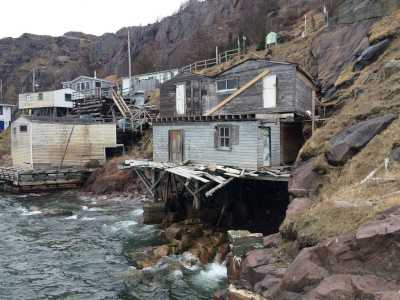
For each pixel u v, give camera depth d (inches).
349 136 502.9
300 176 519.8
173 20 3006.9
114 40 3821.4
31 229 725.3
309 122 836.6
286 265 351.3
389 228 254.5
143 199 992.2
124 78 2089.1
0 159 1503.4
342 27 1007.6
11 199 1039.0
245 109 757.3
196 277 482.0
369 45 821.9
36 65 3612.2
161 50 2842.0
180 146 783.1
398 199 323.0
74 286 465.1
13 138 1268.5
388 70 650.2
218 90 804.6
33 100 1895.9
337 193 415.2
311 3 2012.8
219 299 372.2
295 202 482.6
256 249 417.4
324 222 353.4
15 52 3816.4
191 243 586.2
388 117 499.2
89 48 3914.9
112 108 1540.4
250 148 657.6
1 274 504.1
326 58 967.6
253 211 746.2
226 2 2925.7
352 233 289.4
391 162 414.9
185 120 765.9
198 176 628.7
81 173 1195.3
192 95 842.2
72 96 1811.0
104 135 1289.4
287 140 757.9
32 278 490.9
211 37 2529.5
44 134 1182.3
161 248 559.8
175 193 871.7
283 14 2127.2
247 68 754.8
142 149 1298.0
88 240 651.5
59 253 585.3
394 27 773.9
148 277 481.1
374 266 253.6
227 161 695.1
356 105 621.0
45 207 937.5
